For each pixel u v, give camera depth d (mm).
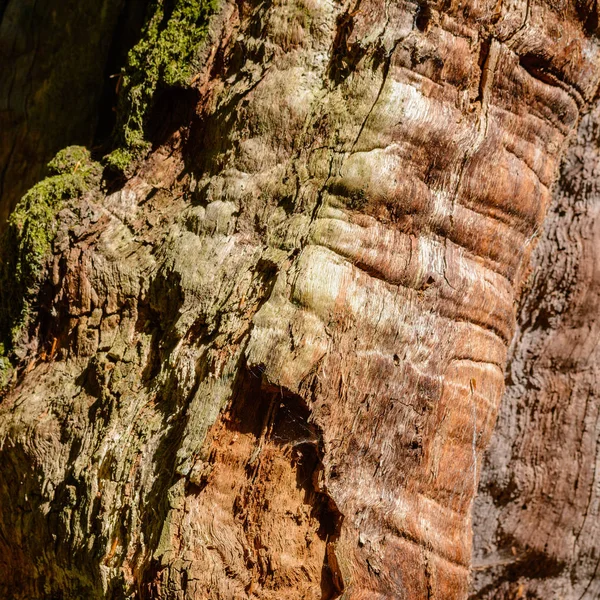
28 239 2027
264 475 1698
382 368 1740
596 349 2713
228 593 1621
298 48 1883
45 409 1976
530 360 2703
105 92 2568
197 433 1671
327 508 1712
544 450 2725
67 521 1839
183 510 1633
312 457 1709
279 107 1867
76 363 2002
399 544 1751
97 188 2088
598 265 2668
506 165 1926
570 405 2730
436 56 1804
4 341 2125
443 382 1842
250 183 1876
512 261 2020
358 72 1824
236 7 2012
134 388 1884
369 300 1734
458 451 1889
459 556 1863
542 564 2721
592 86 2111
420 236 1822
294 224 1799
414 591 1753
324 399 1661
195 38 2012
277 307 1693
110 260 1984
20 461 1971
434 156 1817
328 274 1697
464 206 1878
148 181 2055
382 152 1763
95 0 2520
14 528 2016
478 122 1862
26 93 2576
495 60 1874
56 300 2039
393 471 1769
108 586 1713
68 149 2176
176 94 2062
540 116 1999
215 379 1716
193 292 1840
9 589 2121
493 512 2689
